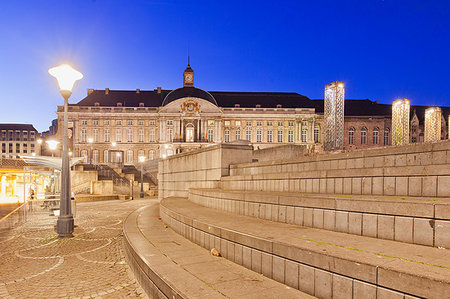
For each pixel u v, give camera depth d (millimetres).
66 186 10086
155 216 11953
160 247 6211
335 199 4961
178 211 8320
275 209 6281
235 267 4770
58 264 6785
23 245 8742
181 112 69000
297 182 7977
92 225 12328
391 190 5684
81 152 68500
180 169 16641
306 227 5430
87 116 69312
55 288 5320
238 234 4918
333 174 6906
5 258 7312
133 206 20406
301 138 71562
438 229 3684
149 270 4812
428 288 2537
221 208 8547
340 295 3246
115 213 16438
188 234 6969
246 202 7254
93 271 6281
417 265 2936
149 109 70250
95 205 21297
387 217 4223
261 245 4395
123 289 5270
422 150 6598
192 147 68938
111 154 68875
